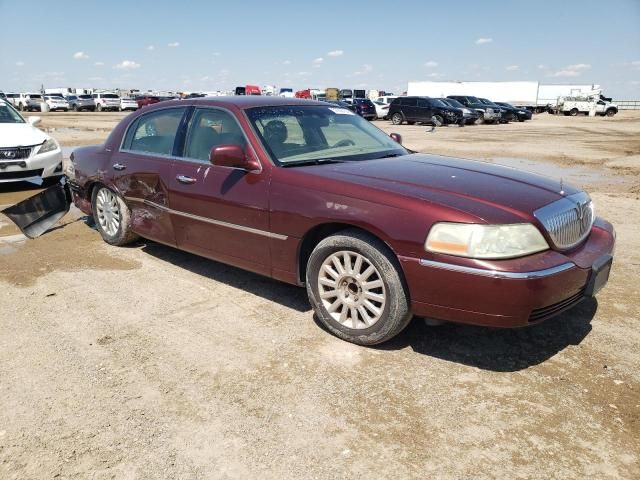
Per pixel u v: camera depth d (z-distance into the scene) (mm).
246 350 3537
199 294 4473
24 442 2654
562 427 2756
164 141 4883
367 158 4238
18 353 3504
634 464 2496
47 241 5992
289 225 3748
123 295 4445
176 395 3037
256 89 57938
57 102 54156
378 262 3340
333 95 58594
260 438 2680
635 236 6273
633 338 3699
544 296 3021
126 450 2600
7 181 8617
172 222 4719
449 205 3166
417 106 31766
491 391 3074
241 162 3945
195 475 2441
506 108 36031
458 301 3096
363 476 2430
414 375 3234
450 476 2426
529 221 3125
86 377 3219
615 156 15680
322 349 3549
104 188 5645
